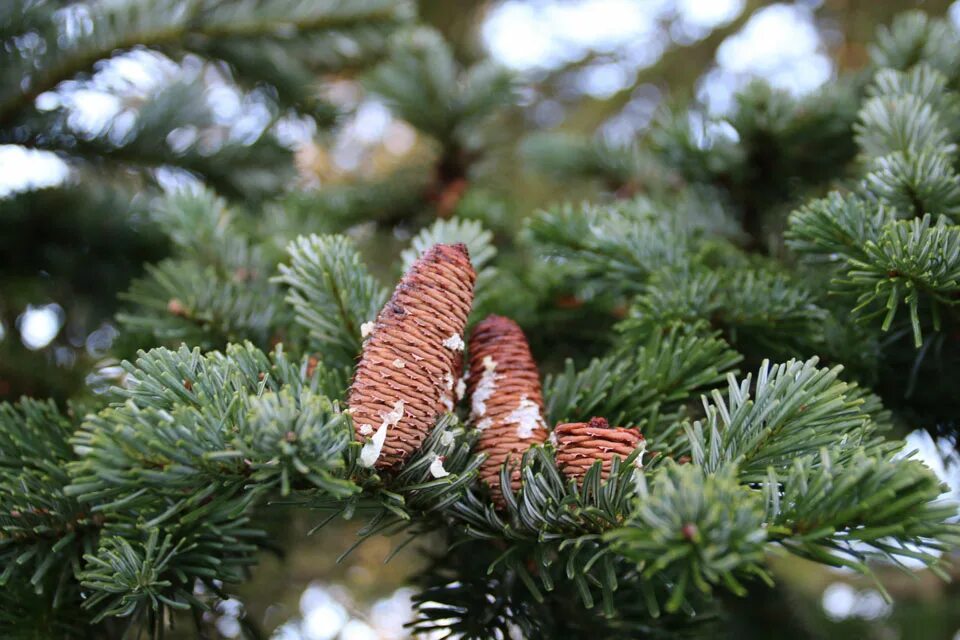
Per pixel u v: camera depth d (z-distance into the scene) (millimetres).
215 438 506
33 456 593
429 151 1097
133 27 746
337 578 1347
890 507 479
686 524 466
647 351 617
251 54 792
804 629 789
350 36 803
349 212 988
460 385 574
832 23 1730
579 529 534
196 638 658
